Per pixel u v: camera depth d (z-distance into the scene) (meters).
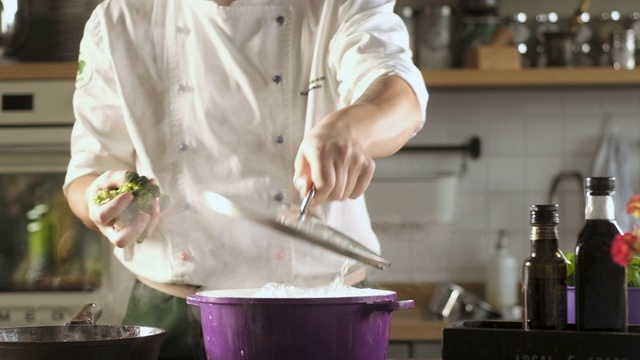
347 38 1.51
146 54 1.65
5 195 3.00
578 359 1.04
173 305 1.61
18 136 2.96
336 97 1.61
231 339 1.14
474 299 3.17
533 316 1.09
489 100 3.47
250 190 1.60
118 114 1.67
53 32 3.21
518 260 3.44
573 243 3.43
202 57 1.63
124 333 1.24
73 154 1.69
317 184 1.12
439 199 3.34
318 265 1.59
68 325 1.25
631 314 1.25
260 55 1.61
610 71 3.15
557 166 3.46
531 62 3.35
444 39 3.25
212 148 1.61
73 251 2.97
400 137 1.28
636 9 3.42
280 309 1.11
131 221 1.43
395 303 1.13
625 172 3.41
